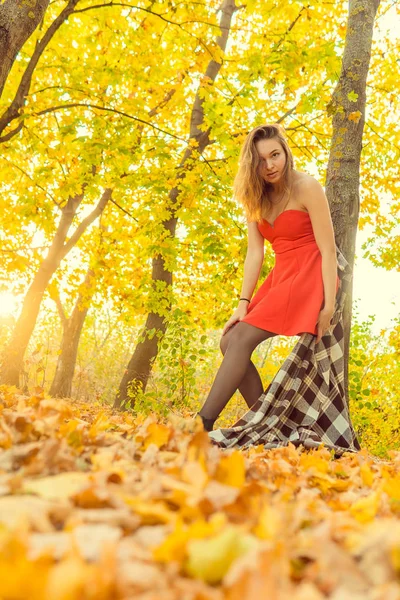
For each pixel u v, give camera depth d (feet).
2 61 16.39
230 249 31.63
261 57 27.27
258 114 30.86
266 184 10.76
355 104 15.10
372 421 29.25
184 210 32.45
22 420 5.54
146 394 24.20
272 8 30.30
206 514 3.08
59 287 38.19
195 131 33.30
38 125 28.19
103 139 26.89
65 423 7.23
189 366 23.43
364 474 6.05
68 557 2.18
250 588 1.86
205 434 5.14
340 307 10.83
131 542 2.47
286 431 10.09
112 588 1.88
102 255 37.93
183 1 25.86
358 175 14.88
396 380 31.68
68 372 40.06
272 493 4.52
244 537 2.42
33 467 3.92
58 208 33.50
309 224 10.71
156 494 3.39
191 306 36.11
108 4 23.12
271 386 9.93
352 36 15.75
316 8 31.12
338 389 10.55
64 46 30.27
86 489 3.09
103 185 29.55
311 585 2.06
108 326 52.19
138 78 28.73
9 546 2.12
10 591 1.81
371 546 2.51
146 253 31.22
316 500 4.51
